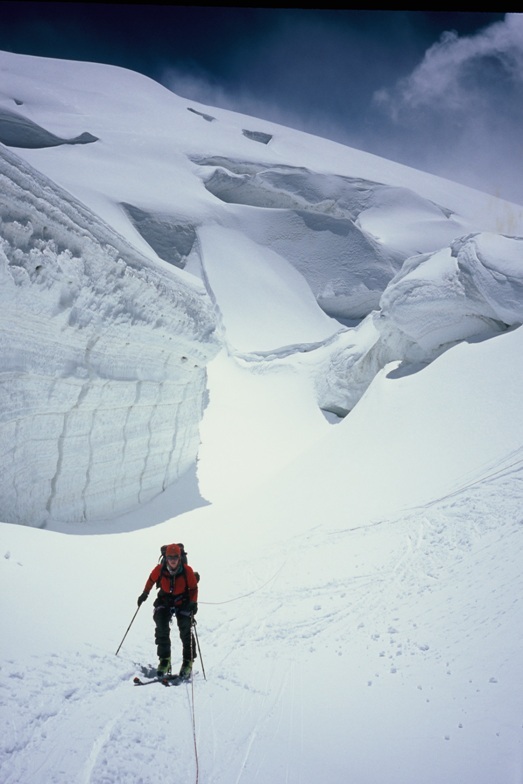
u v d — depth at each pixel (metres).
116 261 13.91
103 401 14.97
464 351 19.05
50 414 12.86
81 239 12.46
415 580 7.67
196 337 20.08
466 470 13.13
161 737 4.00
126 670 5.16
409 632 5.99
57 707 4.17
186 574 5.42
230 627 6.93
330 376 33.56
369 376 30.94
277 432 30.73
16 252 10.46
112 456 16.02
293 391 34.97
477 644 5.29
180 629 5.30
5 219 10.17
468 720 4.17
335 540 11.09
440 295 20.22
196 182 74.62
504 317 18.73
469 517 9.95
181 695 4.78
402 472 14.71
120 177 69.31
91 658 5.24
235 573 9.84
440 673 4.96
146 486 18.67
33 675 4.57
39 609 6.12
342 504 14.15
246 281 58.22
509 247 20.23
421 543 9.31
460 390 17.06
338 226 66.94
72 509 14.27
